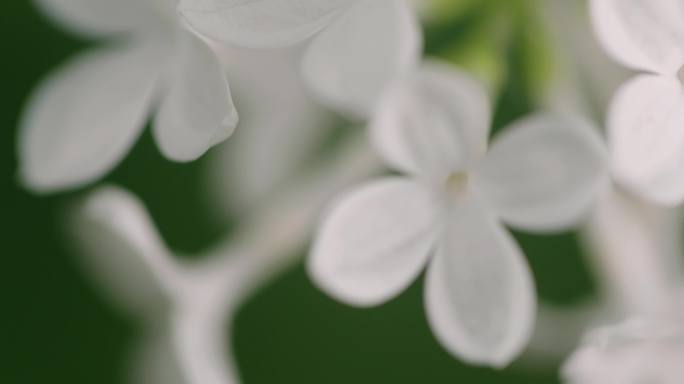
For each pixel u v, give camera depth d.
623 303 0.17
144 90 0.16
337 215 0.15
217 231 0.20
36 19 0.19
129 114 0.16
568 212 0.15
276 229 0.17
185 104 0.14
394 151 0.16
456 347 0.15
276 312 0.20
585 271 0.19
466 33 0.17
